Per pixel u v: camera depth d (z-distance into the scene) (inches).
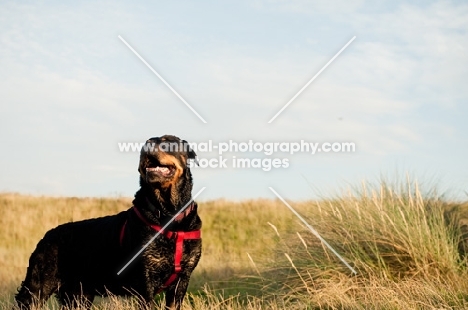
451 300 259.1
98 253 257.8
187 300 308.8
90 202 741.3
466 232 327.6
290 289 309.4
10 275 434.0
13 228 633.6
